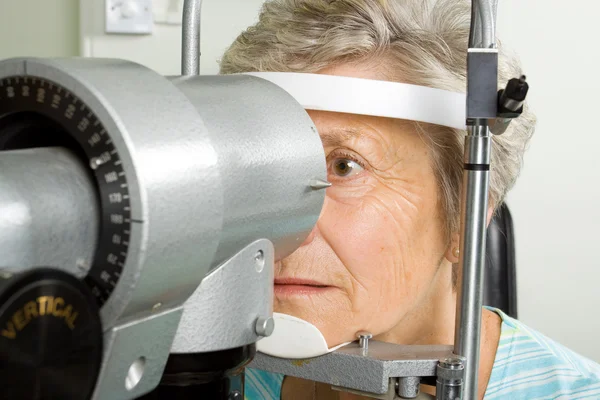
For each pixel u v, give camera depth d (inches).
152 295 18.1
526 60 62.8
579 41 62.2
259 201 21.8
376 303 31.9
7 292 14.6
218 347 21.0
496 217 50.8
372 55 32.3
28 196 16.5
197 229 18.5
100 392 17.7
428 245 33.4
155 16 62.1
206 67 62.6
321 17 32.9
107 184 17.0
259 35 34.7
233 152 20.8
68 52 68.4
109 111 16.9
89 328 16.1
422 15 34.0
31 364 14.9
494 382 37.8
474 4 26.4
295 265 31.2
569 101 63.0
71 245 17.2
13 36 68.6
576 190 64.0
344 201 31.7
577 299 65.1
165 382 21.2
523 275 65.1
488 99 25.9
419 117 29.8
